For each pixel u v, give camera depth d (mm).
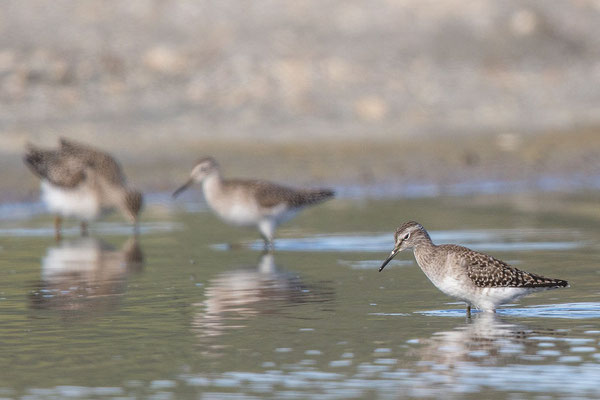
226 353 10164
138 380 9297
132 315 11812
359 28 33062
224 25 32188
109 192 18094
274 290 13219
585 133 28125
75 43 30156
